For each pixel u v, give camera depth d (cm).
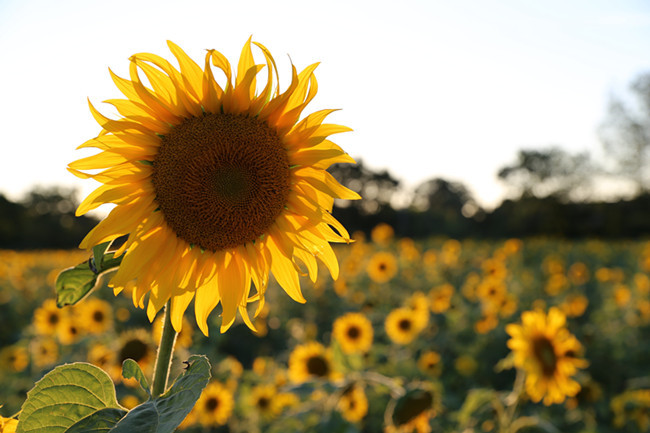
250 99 194
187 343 537
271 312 1188
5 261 2433
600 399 679
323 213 198
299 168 202
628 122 4578
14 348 710
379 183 5181
